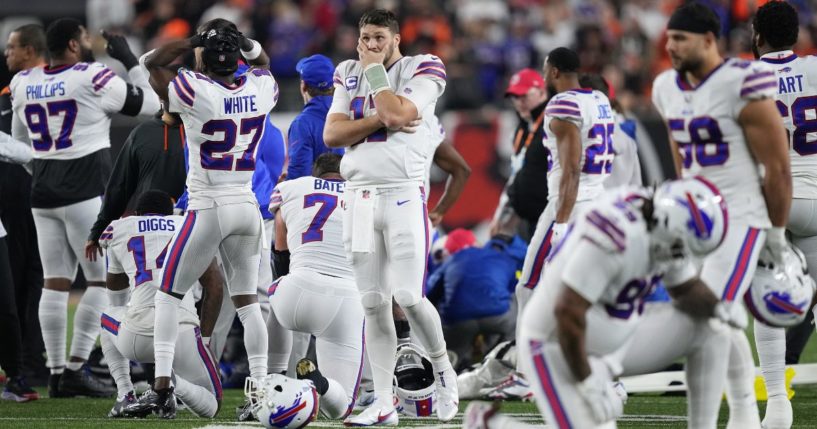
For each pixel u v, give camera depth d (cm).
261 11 6250
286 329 2364
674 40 1717
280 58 6144
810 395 2708
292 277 2212
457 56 5834
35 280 2989
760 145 1706
